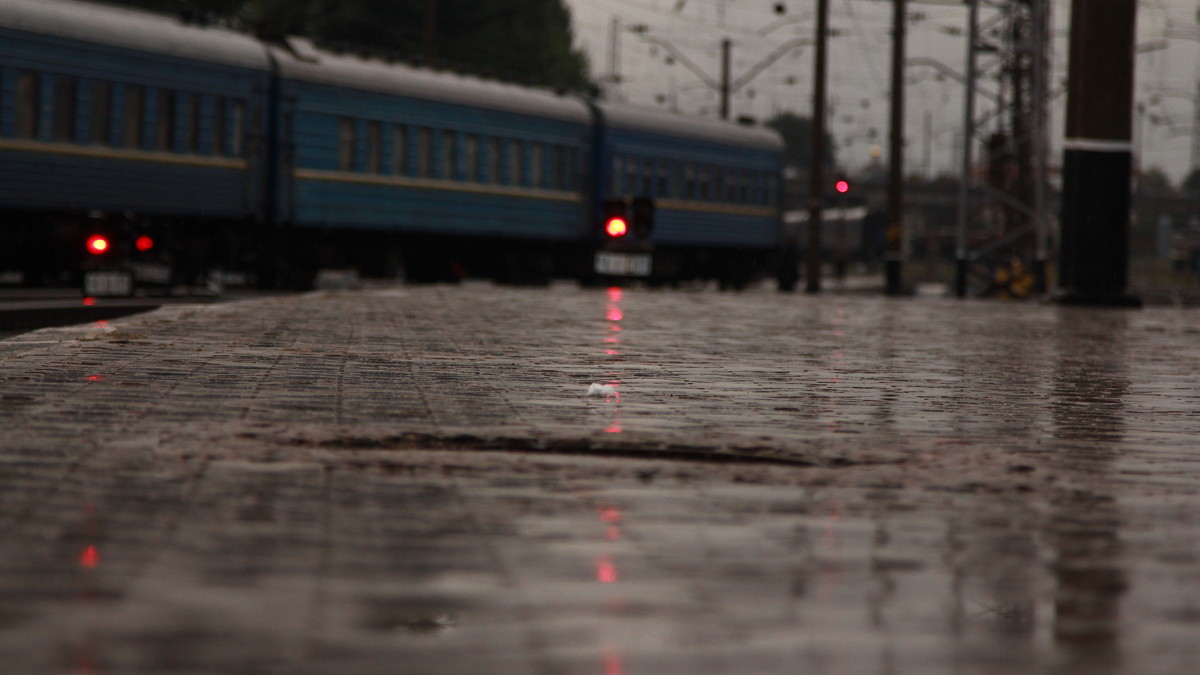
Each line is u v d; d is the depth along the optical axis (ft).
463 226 373.61
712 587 35.24
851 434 65.87
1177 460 60.85
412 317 153.58
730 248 478.18
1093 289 254.47
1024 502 49.14
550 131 400.88
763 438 61.62
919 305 244.83
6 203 268.82
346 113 337.72
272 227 329.11
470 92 374.22
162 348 102.17
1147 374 106.73
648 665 28.07
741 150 473.26
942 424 71.56
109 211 288.10
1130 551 41.14
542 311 174.60
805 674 27.66
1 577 34.47
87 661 27.27
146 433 58.85
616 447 58.08
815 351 121.39
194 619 30.81
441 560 37.58
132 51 289.74
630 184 424.87
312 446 57.36
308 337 118.21
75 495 45.62
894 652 29.43
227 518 42.52
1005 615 33.01
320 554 37.91
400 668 27.35
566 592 34.30
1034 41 467.11
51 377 80.89
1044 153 465.88
